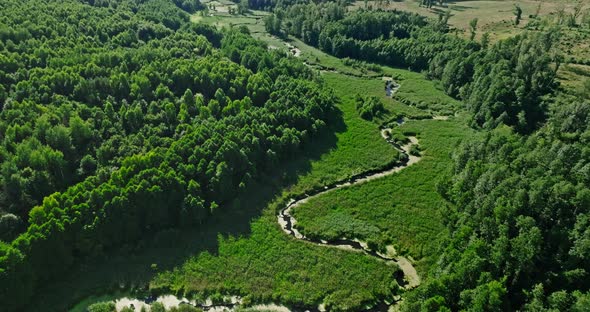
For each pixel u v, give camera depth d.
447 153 107.75
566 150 77.12
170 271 71.44
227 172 85.75
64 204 71.25
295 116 108.44
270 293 68.69
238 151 89.94
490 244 66.50
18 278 61.91
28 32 110.62
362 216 86.19
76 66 102.94
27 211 74.12
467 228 70.31
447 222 81.00
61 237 67.88
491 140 90.38
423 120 125.31
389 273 72.75
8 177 74.06
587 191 65.25
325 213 86.94
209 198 84.25
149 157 82.06
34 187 76.25
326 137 113.69
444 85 143.50
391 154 107.12
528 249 61.03
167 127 96.31
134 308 65.81
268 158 96.50
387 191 93.50
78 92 97.81
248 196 89.62
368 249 78.75
